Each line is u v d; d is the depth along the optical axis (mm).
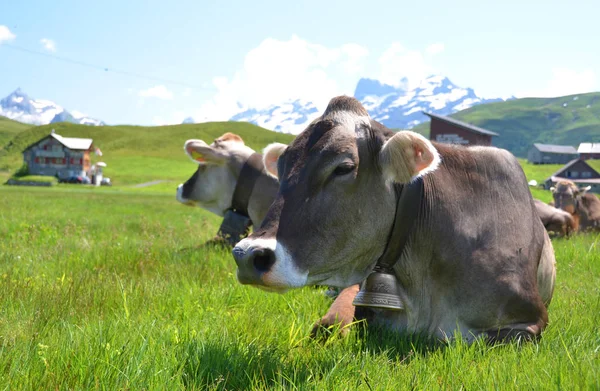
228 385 1750
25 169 53250
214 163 4586
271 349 2006
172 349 1891
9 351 1840
